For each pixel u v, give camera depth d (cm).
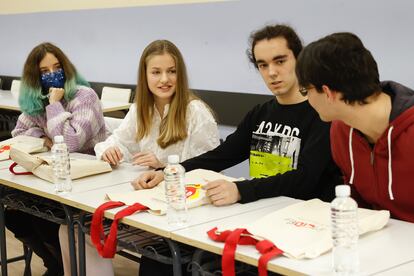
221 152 257
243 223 190
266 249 161
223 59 472
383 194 191
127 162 301
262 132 244
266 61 228
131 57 557
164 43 279
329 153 218
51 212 268
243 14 449
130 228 238
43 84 348
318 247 160
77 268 269
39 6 660
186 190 222
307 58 173
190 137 282
